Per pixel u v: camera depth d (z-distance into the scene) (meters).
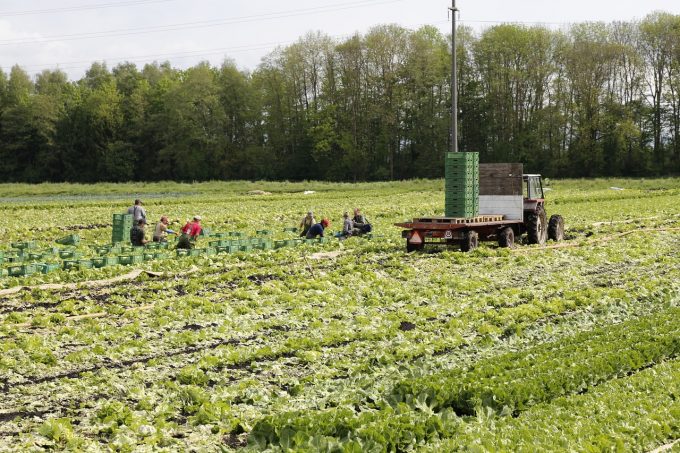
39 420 11.52
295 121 111.50
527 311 18.59
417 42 100.81
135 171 114.56
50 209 49.38
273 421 10.39
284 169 108.00
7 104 118.62
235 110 111.44
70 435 10.71
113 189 79.12
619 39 97.56
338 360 14.77
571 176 95.88
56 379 13.55
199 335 16.41
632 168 94.44
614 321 17.89
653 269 25.27
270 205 52.84
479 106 103.12
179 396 12.56
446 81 105.88
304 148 106.88
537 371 12.44
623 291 21.02
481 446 9.51
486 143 104.62
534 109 101.19
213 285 22.47
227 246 29.72
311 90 111.25
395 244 30.64
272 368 14.27
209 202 55.56
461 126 104.44
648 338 14.44
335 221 41.50
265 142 114.00
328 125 103.88
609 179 80.50
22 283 22.33
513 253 28.17
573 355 13.34
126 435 10.84
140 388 12.91
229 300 20.34
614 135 92.50
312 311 18.80
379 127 105.56
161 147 114.00
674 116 96.19
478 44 103.25
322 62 108.44
